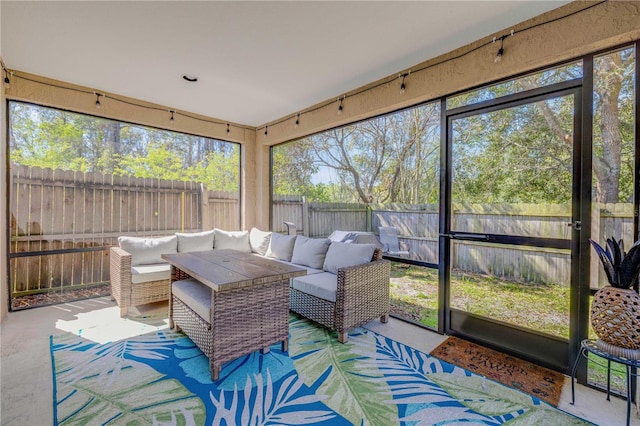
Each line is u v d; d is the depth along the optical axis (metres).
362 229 3.65
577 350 2.06
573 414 1.71
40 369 2.07
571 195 2.10
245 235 4.49
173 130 4.19
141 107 3.79
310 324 2.99
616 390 1.93
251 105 3.98
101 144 4.64
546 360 2.22
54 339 2.53
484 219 2.57
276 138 4.64
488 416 1.68
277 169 5.00
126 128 4.91
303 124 4.14
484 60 2.40
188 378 2.00
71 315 3.09
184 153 5.46
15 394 1.79
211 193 4.78
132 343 2.48
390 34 2.33
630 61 1.89
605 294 1.69
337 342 2.59
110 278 3.58
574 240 2.08
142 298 3.21
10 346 2.40
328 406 1.74
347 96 3.52
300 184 4.55
